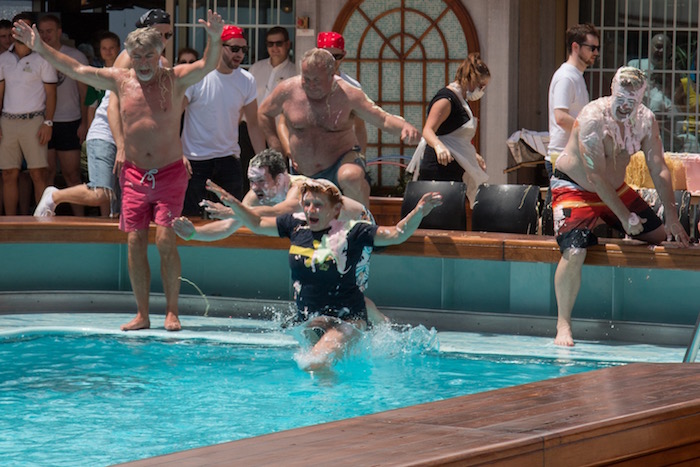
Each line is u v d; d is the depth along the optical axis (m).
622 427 3.24
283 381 7.02
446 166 10.52
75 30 16.45
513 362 7.91
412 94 15.62
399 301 9.85
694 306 8.92
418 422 3.20
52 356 7.98
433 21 15.44
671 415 3.38
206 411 6.15
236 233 9.80
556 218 8.73
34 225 10.02
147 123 9.08
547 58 15.75
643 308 9.11
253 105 10.88
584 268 9.24
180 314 10.22
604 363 7.93
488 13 15.19
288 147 9.55
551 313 9.32
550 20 15.71
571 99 9.17
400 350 8.13
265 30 15.79
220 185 10.84
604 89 15.77
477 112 15.31
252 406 6.27
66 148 14.19
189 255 10.37
